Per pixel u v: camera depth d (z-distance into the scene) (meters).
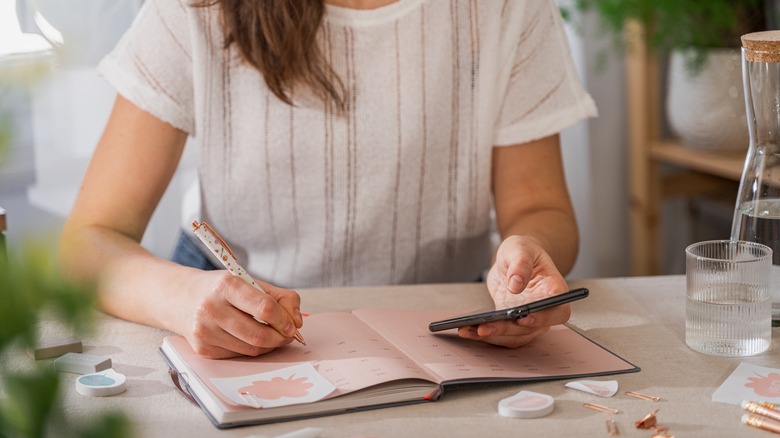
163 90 1.19
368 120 1.22
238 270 0.90
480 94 1.25
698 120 2.15
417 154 1.24
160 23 1.18
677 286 1.08
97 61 1.89
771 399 0.75
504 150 1.29
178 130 1.22
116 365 0.87
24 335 0.39
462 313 0.98
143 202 1.18
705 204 2.43
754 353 0.86
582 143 2.36
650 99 2.31
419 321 0.95
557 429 0.71
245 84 1.20
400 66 1.21
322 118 1.21
